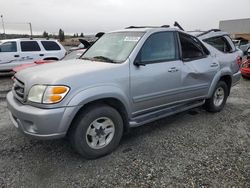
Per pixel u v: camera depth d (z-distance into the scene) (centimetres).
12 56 1159
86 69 352
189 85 473
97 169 336
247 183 304
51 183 306
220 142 418
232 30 5750
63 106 318
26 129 331
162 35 434
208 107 558
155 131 463
